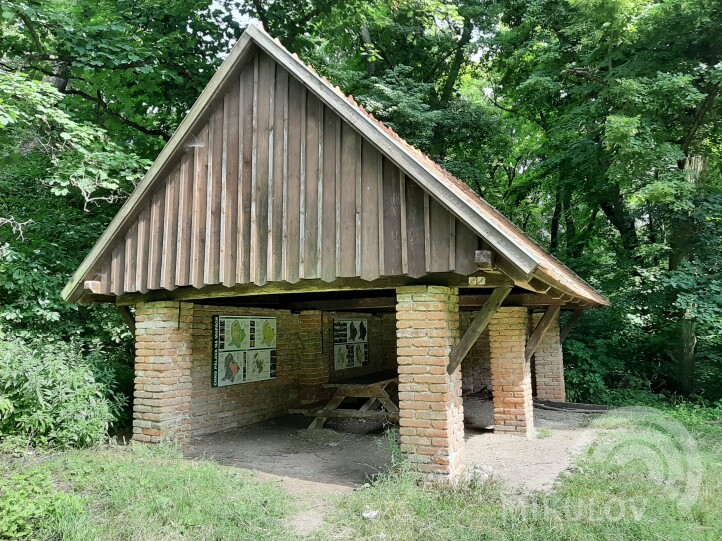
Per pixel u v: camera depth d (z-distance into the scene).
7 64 10.71
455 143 19.44
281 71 7.20
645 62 12.78
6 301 9.55
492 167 22.58
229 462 7.43
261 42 7.11
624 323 14.77
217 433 9.34
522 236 10.75
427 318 6.14
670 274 13.02
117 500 5.26
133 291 7.98
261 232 7.00
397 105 16.31
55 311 9.59
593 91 14.55
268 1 14.02
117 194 11.62
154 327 8.16
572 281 9.60
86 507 5.16
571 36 15.14
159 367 8.01
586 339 14.89
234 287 7.47
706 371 14.30
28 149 10.77
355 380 10.67
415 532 4.73
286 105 7.08
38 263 9.66
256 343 10.38
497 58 20.22
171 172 7.93
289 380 11.38
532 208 21.84
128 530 4.63
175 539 4.55
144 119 13.96
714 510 5.25
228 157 7.46
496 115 19.50
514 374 8.95
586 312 15.25
